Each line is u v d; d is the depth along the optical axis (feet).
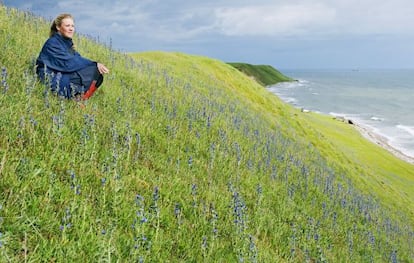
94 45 53.67
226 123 43.86
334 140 151.43
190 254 16.14
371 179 101.14
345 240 32.19
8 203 12.65
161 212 17.71
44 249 11.94
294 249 22.36
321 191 41.39
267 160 37.96
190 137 30.04
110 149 20.12
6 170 14.06
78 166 17.35
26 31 37.27
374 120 366.63
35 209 13.28
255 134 49.96
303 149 76.89
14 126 17.16
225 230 19.80
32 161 15.60
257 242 20.65
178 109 36.68
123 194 16.78
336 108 465.47
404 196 106.42
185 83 68.74
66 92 23.31
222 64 151.02
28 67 24.58
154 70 62.08
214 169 26.89
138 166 21.03
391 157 164.96
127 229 15.52
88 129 20.77
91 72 24.17
